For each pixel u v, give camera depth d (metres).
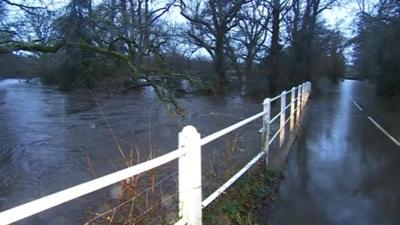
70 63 19.25
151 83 14.88
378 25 41.94
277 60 42.78
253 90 41.81
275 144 11.92
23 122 22.39
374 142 13.45
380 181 8.59
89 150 14.84
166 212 4.93
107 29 15.17
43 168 12.57
